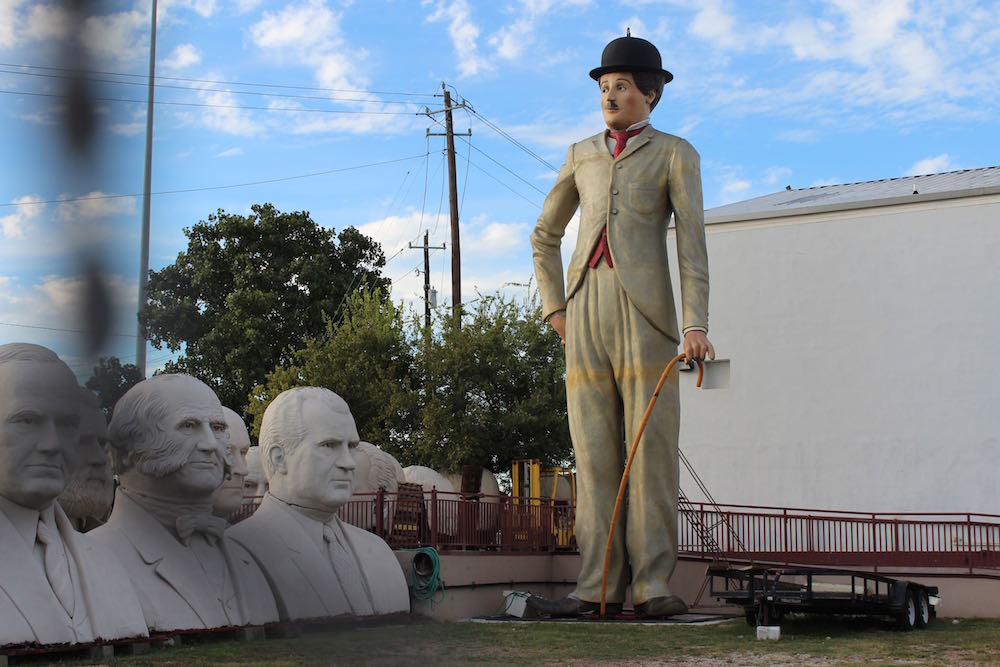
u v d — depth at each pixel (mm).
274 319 45969
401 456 39844
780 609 18766
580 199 22000
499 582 22344
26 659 12273
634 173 21312
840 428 33625
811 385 34125
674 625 19469
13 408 12805
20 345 13250
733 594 18594
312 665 13086
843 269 34188
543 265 22781
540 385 40031
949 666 14172
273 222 47188
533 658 14664
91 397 15078
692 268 20797
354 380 41031
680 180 21125
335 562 17781
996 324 32219
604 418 21297
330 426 18062
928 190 37344
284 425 17969
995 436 31844
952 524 26391
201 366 45094
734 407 34938
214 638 14883
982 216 32750
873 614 19016
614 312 21125
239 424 18844
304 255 47688
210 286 46500
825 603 18469
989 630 19406
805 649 15961
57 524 13492
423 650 15047
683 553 26359
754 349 34906
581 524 21328
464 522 22141
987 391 32094
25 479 12773
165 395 15117
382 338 41812
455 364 39156
